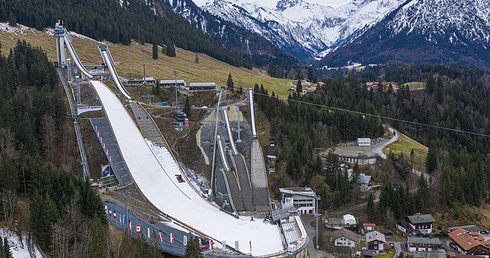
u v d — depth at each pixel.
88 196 113.06
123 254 107.06
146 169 161.12
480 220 154.50
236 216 141.62
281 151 171.75
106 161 160.75
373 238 132.75
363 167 174.00
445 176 161.75
